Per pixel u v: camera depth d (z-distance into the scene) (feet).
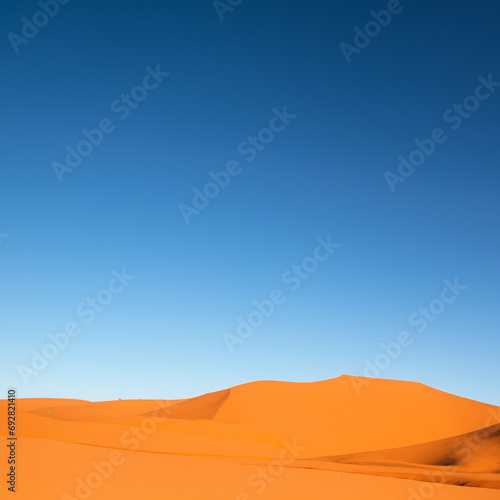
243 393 383.45
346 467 183.01
